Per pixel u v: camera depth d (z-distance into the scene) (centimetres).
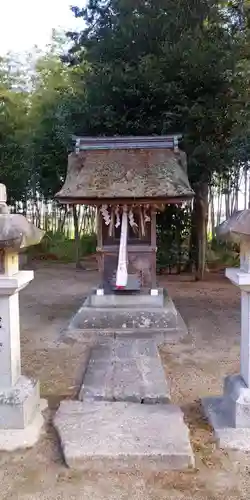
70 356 579
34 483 295
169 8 945
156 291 721
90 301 738
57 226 1775
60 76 1519
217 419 371
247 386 359
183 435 339
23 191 1523
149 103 944
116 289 705
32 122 1516
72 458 311
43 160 1280
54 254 1667
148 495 281
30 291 1041
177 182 690
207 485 291
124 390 439
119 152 761
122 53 980
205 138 960
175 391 452
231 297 940
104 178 700
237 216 346
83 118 1015
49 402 428
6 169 1435
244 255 354
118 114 967
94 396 426
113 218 715
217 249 1372
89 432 344
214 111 908
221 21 963
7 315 358
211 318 770
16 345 377
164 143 768
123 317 689
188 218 1149
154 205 701
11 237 326
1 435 346
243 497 279
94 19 1051
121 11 987
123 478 299
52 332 696
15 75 1608
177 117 920
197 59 880
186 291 1004
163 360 555
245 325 360
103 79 941
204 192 1101
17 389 363
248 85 912
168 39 950
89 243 1692
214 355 573
